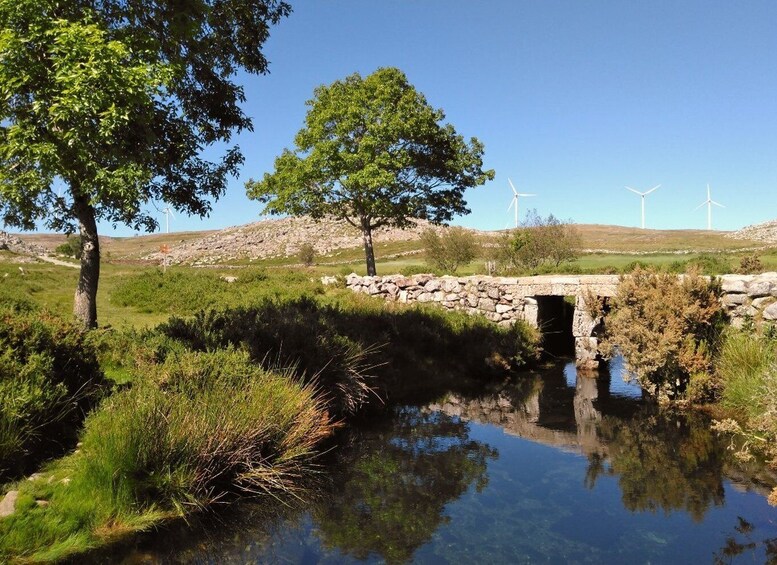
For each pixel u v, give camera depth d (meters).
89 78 5.07
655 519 5.54
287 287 19.89
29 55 5.32
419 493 6.26
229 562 4.64
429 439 8.32
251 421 6.18
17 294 15.85
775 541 5.06
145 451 5.29
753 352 9.39
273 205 23.03
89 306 8.26
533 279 15.95
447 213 24.61
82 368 6.79
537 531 5.29
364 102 22.27
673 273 11.47
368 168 20.73
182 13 6.35
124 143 6.06
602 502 6.00
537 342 15.20
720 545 5.00
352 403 9.07
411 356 12.57
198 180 8.98
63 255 59.78
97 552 4.54
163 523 5.17
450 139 24.11
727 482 6.50
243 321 9.82
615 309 12.12
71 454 5.66
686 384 10.27
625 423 9.19
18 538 4.33
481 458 7.45
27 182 5.62
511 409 10.25
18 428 5.37
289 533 5.24
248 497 5.93
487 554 4.84
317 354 8.94
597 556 4.80
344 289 19.75
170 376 6.62
